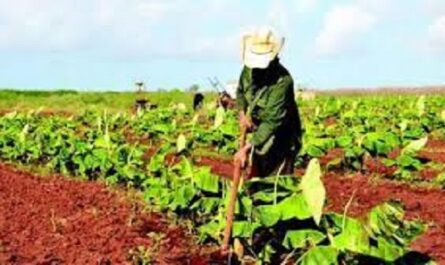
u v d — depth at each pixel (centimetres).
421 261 725
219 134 2070
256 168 941
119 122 2805
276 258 838
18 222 1111
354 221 731
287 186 841
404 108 3650
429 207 1252
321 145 1680
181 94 5838
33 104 5141
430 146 2356
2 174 1608
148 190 1170
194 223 1059
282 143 941
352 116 2664
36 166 1814
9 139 1897
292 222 795
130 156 1527
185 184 1041
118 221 1113
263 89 901
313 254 716
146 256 903
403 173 1545
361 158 1638
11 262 902
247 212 839
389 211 745
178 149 1205
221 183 996
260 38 891
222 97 2612
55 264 898
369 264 726
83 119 2961
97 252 948
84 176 1580
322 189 758
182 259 925
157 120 2845
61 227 1080
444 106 3891
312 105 4066
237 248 873
